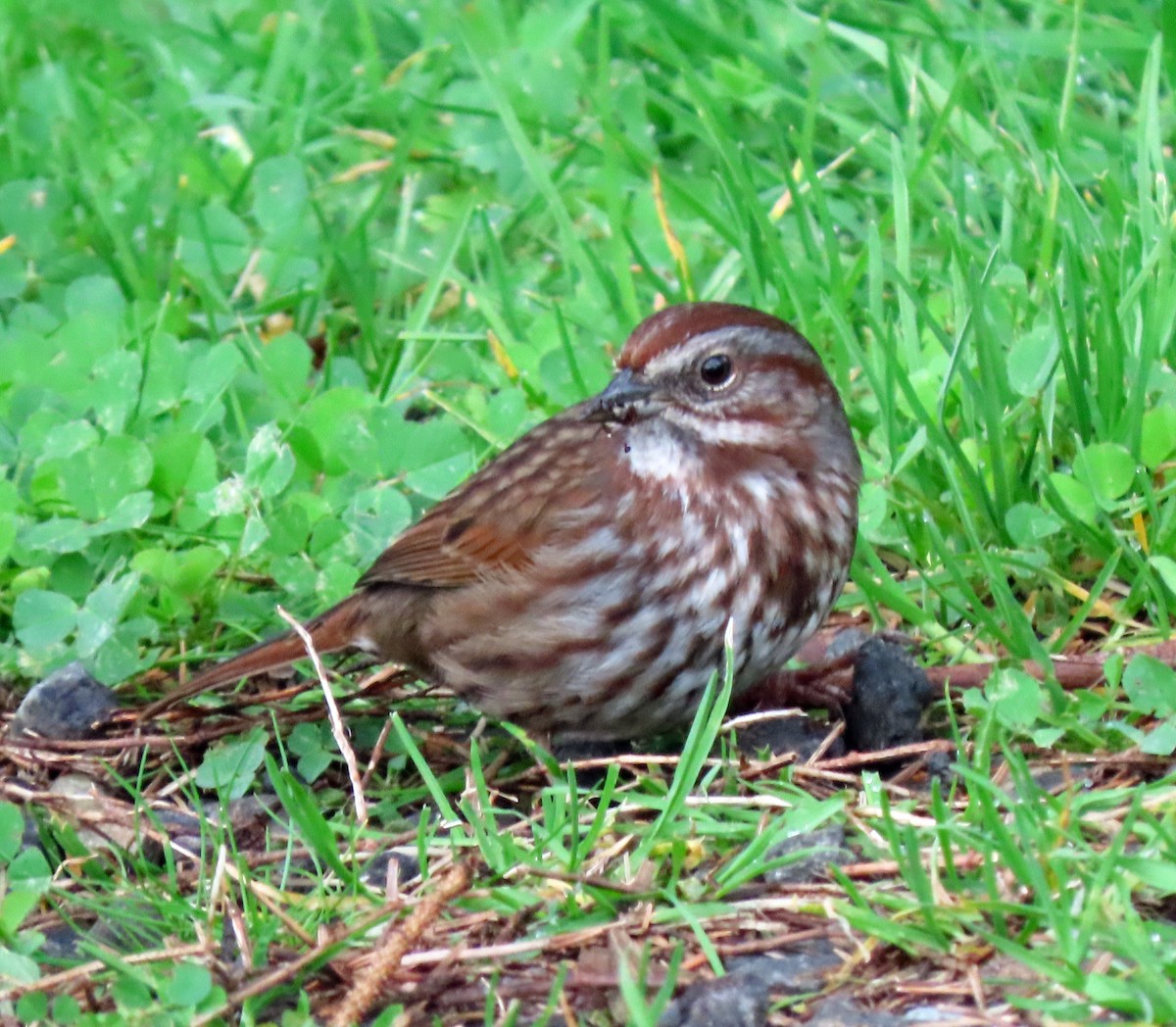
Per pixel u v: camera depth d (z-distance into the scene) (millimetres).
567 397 12547
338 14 17312
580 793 9273
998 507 10945
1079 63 15414
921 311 11344
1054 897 7723
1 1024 7742
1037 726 9516
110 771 9602
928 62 15430
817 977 7617
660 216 13398
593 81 16078
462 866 7832
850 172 15062
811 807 8398
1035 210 13117
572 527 9719
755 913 8000
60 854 9273
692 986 7566
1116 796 8383
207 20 17750
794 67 16031
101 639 10492
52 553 11242
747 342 9750
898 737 9609
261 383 13172
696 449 9703
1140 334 11445
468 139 15617
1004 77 14914
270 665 10305
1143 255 11914
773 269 13055
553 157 15367
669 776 9938
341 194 15383
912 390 10969
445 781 9836
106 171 15398
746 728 10000
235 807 9539
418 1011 7625
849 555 10109
